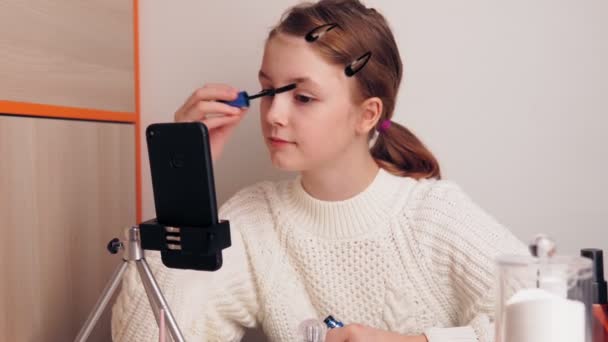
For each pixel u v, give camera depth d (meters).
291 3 1.13
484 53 1.07
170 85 1.21
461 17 1.08
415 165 0.99
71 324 1.00
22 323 0.88
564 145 1.05
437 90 1.10
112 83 1.11
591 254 0.67
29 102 0.88
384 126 0.94
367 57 0.83
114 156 1.12
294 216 0.92
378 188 0.90
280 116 0.80
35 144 0.90
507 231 0.88
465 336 0.76
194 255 0.69
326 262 0.90
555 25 1.04
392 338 0.72
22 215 0.87
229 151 1.19
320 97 0.80
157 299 0.72
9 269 0.85
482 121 1.09
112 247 0.73
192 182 0.67
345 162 0.87
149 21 1.21
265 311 0.94
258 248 0.94
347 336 0.72
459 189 0.92
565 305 0.51
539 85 1.06
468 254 0.84
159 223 0.71
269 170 1.18
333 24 0.81
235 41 1.17
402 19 1.10
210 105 0.88
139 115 1.22
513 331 0.53
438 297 0.89
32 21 0.88
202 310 0.88
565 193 1.06
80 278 1.02
